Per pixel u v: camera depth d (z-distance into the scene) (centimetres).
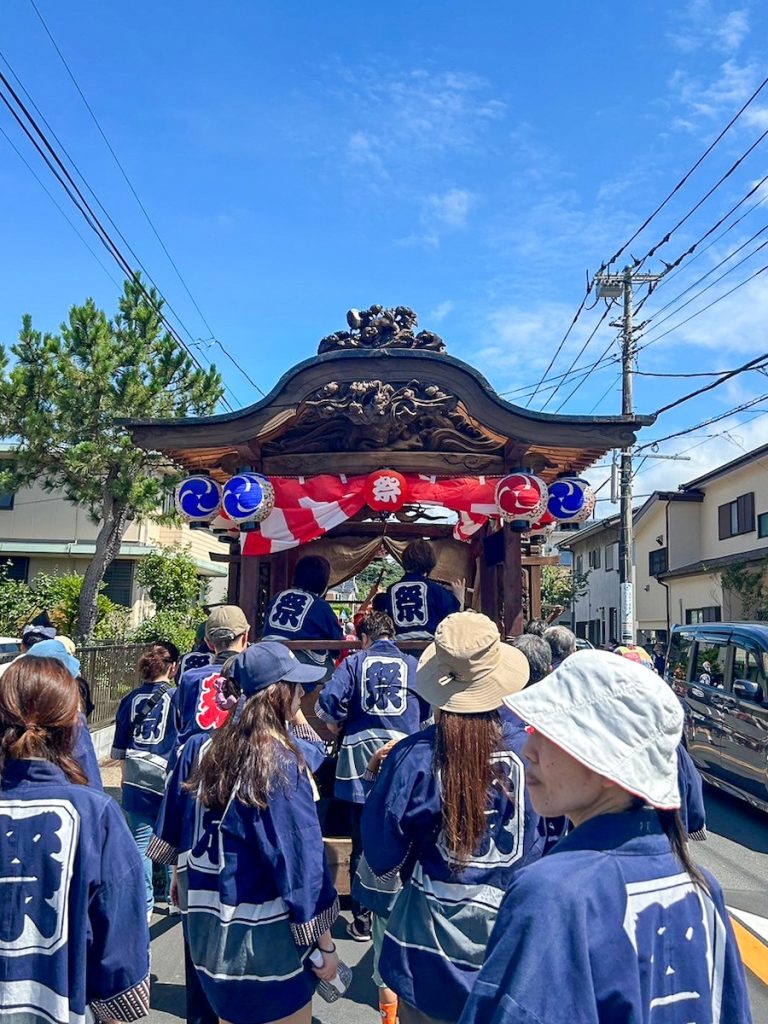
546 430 505
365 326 528
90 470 1385
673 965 121
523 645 409
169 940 438
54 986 178
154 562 1775
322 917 234
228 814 237
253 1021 231
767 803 719
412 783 222
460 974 207
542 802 139
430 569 494
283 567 600
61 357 1322
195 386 1404
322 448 555
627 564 1625
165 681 478
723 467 2211
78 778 197
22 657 206
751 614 1984
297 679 253
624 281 1606
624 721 129
